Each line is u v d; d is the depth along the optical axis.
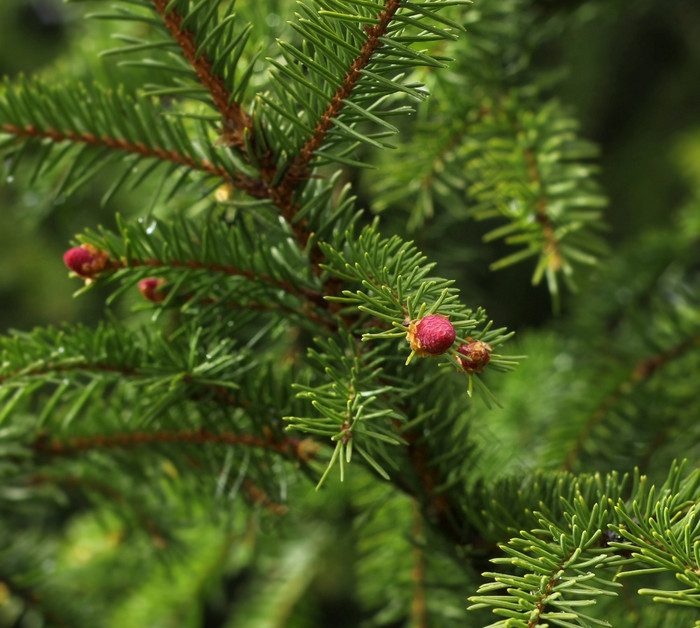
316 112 0.93
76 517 1.41
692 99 2.42
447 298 0.90
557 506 0.95
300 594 1.53
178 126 0.98
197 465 1.02
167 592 1.38
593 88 2.37
